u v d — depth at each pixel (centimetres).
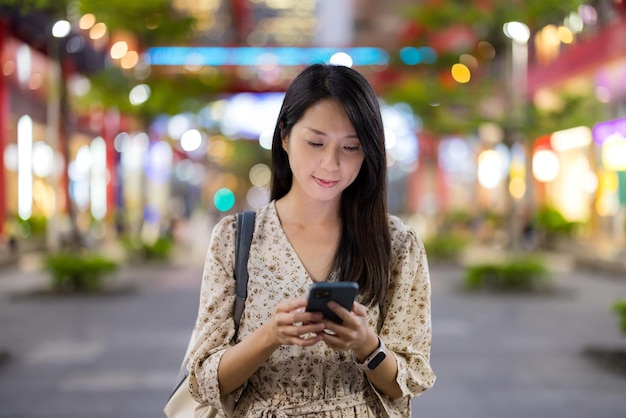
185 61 2088
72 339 804
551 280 1307
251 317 178
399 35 3106
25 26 1809
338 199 184
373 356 167
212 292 180
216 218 3291
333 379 178
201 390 172
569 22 1675
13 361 689
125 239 1877
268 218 184
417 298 188
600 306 1065
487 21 1206
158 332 848
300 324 156
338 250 182
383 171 177
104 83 1398
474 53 1398
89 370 651
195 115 1759
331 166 170
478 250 2178
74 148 2392
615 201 1962
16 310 1023
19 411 518
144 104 1509
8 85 1817
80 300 1125
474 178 3055
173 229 2439
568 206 2355
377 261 180
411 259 187
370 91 173
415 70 1612
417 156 3422
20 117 1933
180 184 4119
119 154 2916
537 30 1491
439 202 3247
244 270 180
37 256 1820
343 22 3102
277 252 180
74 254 1268
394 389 176
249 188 7538
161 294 1208
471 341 798
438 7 1243
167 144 2962
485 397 563
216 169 5734
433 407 535
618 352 733
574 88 1958
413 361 180
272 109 2650
